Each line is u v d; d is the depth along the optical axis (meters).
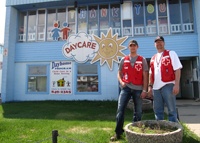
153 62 4.15
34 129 5.05
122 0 11.09
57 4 11.73
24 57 11.84
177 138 2.99
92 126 5.25
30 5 11.80
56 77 11.41
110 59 10.88
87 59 11.05
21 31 12.27
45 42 11.71
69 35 11.55
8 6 11.80
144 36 10.84
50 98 11.37
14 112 7.66
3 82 11.26
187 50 10.42
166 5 10.98
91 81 11.05
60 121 5.83
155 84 4.01
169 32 10.69
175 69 3.79
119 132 4.11
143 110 7.41
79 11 11.76
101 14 11.52
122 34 11.09
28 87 11.70
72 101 10.66
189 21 10.73
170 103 3.78
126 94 4.14
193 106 8.66
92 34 11.18
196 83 10.71
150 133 3.12
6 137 4.36
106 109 8.23
